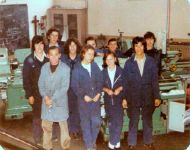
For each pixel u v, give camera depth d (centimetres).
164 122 583
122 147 538
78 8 1062
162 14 902
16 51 734
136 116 506
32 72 491
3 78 715
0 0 1023
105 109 507
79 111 497
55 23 1082
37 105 509
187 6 857
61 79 462
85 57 481
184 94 564
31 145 338
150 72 486
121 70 491
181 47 809
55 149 533
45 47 571
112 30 1013
